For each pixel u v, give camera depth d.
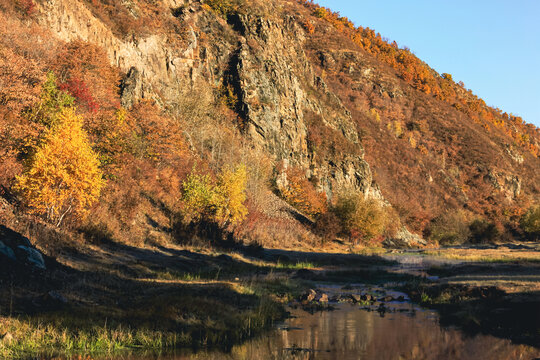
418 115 156.12
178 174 43.19
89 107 37.56
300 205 68.62
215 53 79.56
